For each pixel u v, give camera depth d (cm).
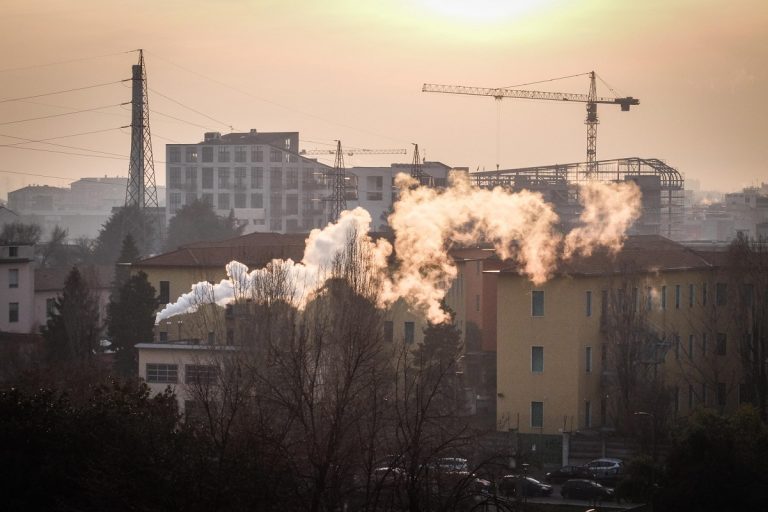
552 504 16625
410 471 10688
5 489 11031
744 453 14762
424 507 10625
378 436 12188
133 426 11350
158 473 9919
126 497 9906
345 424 11575
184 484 9869
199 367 17375
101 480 10100
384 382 13962
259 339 17975
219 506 9844
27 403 11656
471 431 14925
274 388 11531
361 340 14262
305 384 12669
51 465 11075
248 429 10725
